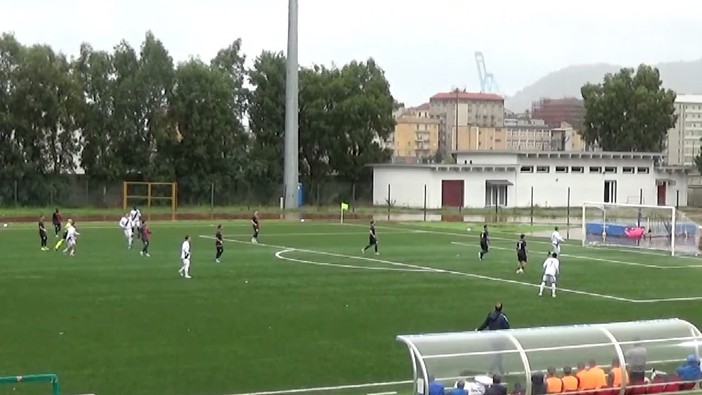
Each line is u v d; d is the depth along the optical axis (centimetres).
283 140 11400
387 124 11338
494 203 10475
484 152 10600
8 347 2633
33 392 2130
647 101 13012
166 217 8531
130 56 10388
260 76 11438
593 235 6725
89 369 2388
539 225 8362
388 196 10019
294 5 9388
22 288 3800
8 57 9581
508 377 1858
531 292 4028
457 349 1850
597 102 13312
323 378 2366
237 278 4259
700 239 6488
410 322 3192
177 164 10475
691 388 2025
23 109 9550
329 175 11481
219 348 2694
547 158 10612
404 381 2345
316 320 3194
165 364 2470
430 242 6384
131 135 10244
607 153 10769
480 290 4044
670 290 4197
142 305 3422
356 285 4112
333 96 11231
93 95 10200
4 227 7138
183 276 4284
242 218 8706
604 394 1933
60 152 9981
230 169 10744
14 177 9594
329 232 7138
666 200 11475
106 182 10194
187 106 10319
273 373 2403
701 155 12694
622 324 2052
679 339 2042
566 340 1938
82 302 3459
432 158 17000
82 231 6894
